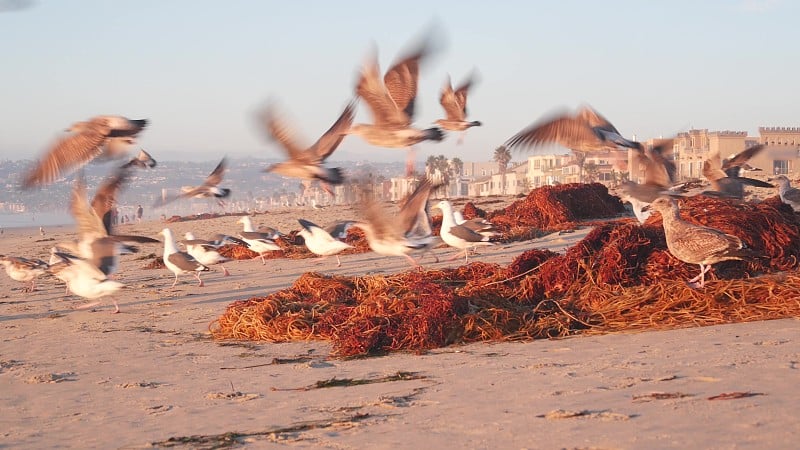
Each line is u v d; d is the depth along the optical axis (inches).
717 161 725.9
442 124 511.2
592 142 370.9
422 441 275.0
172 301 754.8
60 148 472.4
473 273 647.1
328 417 324.2
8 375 468.4
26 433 338.6
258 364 469.1
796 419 259.0
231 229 1865.2
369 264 930.1
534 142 374.3
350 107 512.7
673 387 318.7
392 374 409.7
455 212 935.7
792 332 429.7
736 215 631.8
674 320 491.5
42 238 2177.7
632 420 274.5
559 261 583.5
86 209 655.8
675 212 514.9
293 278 876.6
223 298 759.7
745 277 571.5
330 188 604.7
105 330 617.6
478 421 294.7
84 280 674.2
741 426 256.2
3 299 834.2
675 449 240.4
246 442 296.4
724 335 436.5
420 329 492.7
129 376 452.8
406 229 653.3
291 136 504.7
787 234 621.0
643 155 493.7
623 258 568.4
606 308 519.8
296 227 1777.8
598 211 1247.5
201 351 520.1
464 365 418.0
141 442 310.5
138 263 1192.2
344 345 486.9
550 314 523.2
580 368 378.6
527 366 398.3
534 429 276.2
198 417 345.4
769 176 1574.8
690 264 567.2
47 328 641.0
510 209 1266.0
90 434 330.3
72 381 446.6
